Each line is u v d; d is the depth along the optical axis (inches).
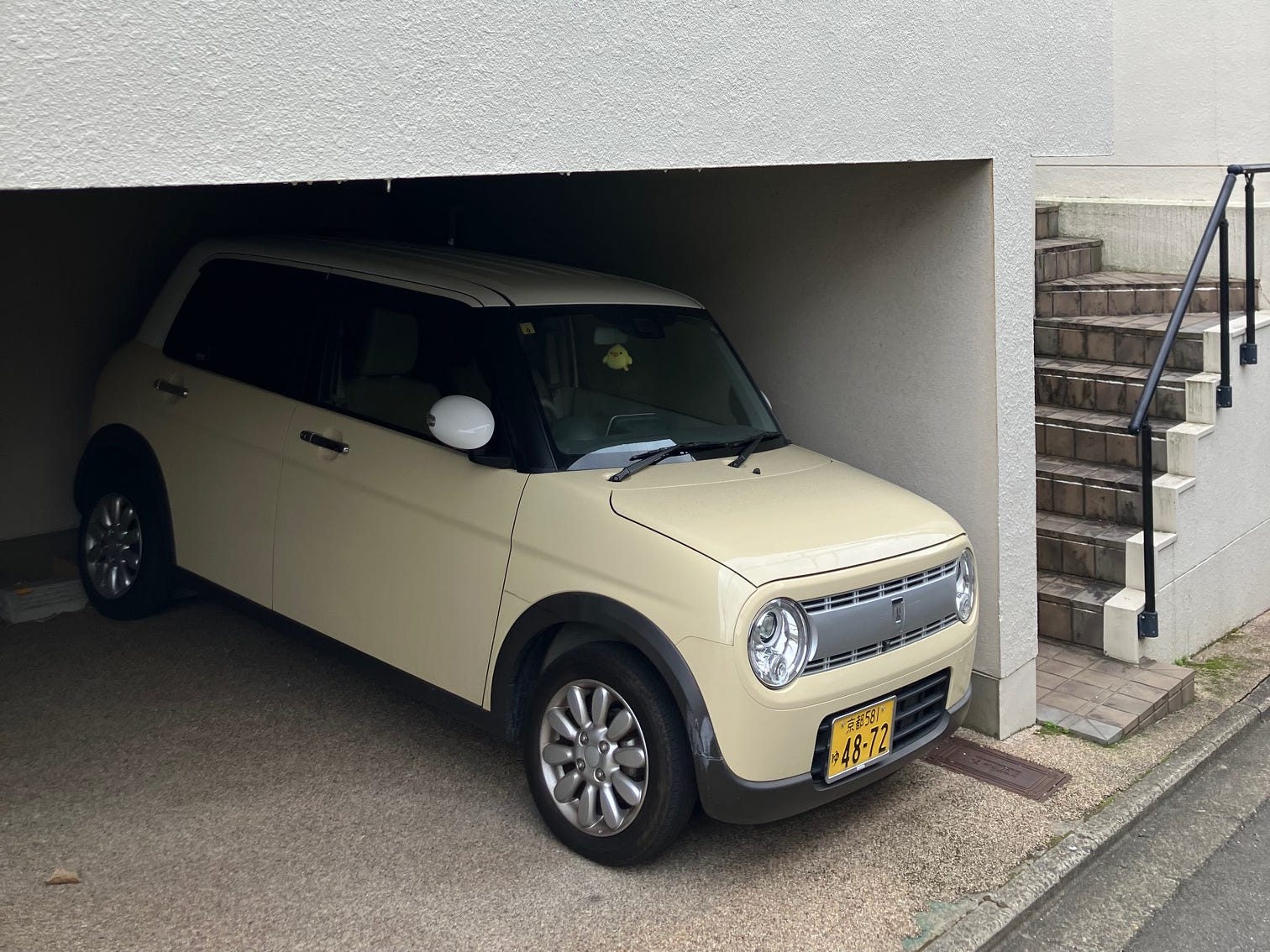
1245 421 269.4
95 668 209.0
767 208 218.1
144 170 98.4
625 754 149.0
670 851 159.6
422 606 169.2
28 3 90.7
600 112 133.0
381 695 204.2
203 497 202.5
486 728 163.5
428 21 116.4
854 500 171.6
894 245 201.9
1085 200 347.9
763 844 163.8
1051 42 203.3
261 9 104.3
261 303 202.7
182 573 209.8
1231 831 182.1
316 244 210.7
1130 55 348.2
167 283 224.5
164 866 149.1
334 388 185.9
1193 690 228.8
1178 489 243.9
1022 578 203.6
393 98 114.5
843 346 211.8
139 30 97.1
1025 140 197.6
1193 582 254.4
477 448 159.3
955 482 200.7
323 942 134.8
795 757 145.3
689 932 140.7
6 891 141.9
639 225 239.3
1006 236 193.5
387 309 183.8
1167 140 343.6
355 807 166.4
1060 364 289.6
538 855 155.9
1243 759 208.8
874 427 210.4
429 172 118.1
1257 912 159.8
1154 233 333.7
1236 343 265.7
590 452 167.0
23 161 91.5
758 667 140.4
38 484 241.4
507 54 123.6
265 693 202.5
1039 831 171.3
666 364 188.9
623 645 151.1
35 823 157.9
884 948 139.9
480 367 169.3
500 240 269.1
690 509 155.6
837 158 164.4
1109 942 150.9
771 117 154.3
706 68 144.9
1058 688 222.8
